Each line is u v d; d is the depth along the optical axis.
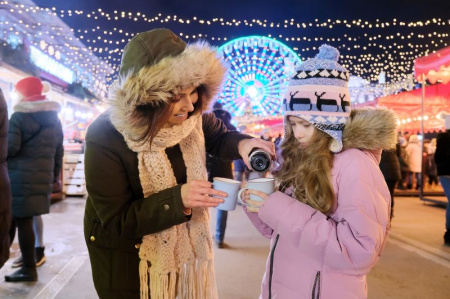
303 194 1.40
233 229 5.29
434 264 3.82
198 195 1.25
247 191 1.42
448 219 4.60
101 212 1.30
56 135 3.58
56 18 10.82
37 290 3.05
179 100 1.28
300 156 1.45
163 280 1.38
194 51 1.29
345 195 1.27
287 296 1.39
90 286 3.15
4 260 2.13
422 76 7.07
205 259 1.51
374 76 18.55
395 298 2.99
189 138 1.53
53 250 4.12
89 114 12.33
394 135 1.34
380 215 1.25
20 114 3.22
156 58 1.23
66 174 7.68
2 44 7.80
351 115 1.38
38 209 3.24
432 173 9.44
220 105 5.01
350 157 1.31
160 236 1.39
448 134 4.61
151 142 1.26
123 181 1.33
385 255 4.12
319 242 1.25
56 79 10.90
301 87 1.36
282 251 1.43
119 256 1.39
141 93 1.18
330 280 1.32
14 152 3.20
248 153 1.59
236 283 3.27
